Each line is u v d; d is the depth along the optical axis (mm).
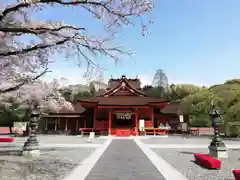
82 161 12461
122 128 38531
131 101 39125
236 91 39250
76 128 43875
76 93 65375
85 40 8125
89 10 7719
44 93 14367
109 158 13641
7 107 22391
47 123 44719
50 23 8219
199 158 11891
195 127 44844
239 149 19375
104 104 36688
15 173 9219
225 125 35906
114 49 8414
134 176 8883
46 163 11758
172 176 8938
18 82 10562
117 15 7699
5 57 8414
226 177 8844
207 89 50094
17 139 30812
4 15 7172
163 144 23062
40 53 8688
